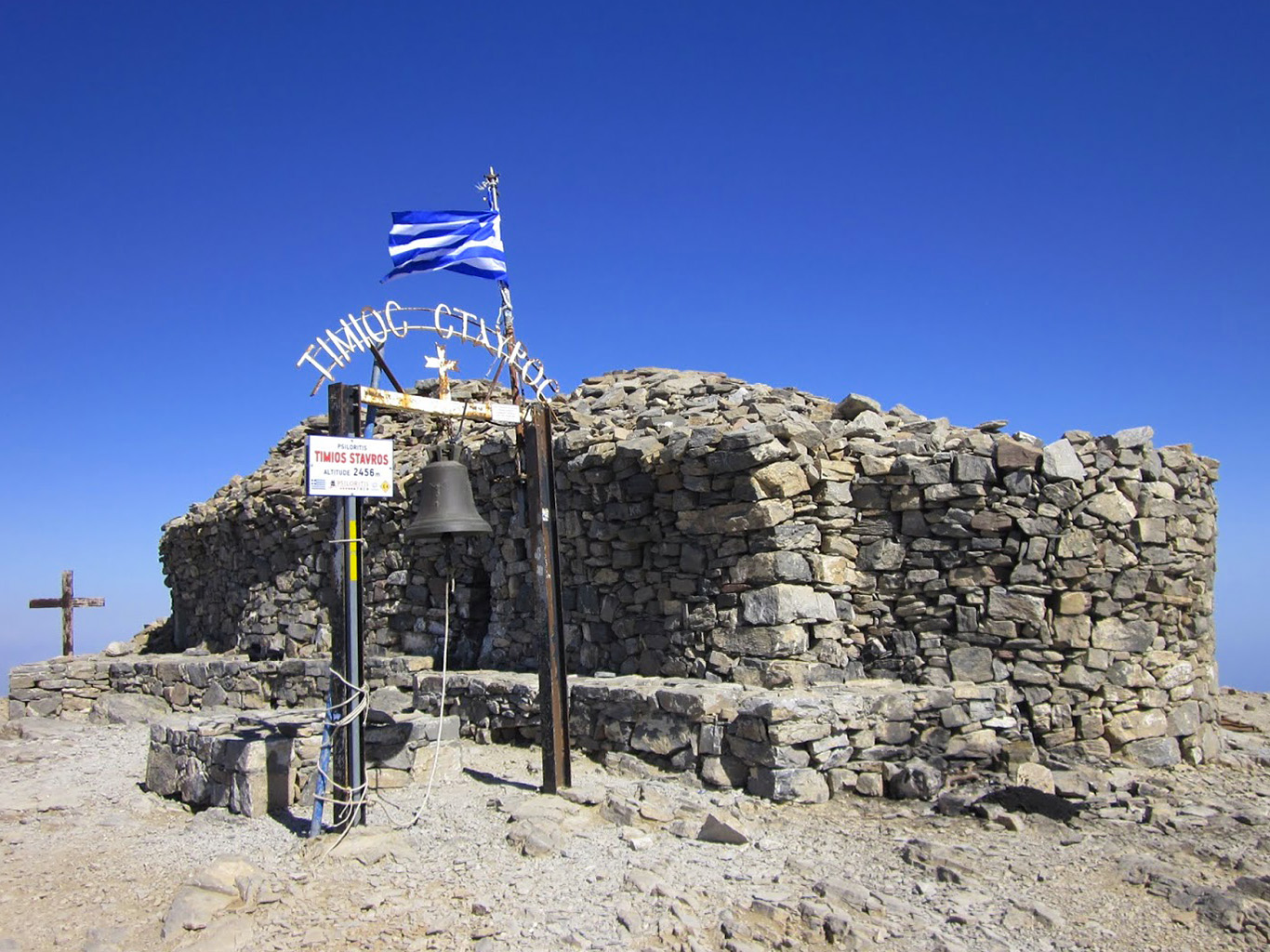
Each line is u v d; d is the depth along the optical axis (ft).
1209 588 27.17
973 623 24.02
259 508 38.75
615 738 23.44
